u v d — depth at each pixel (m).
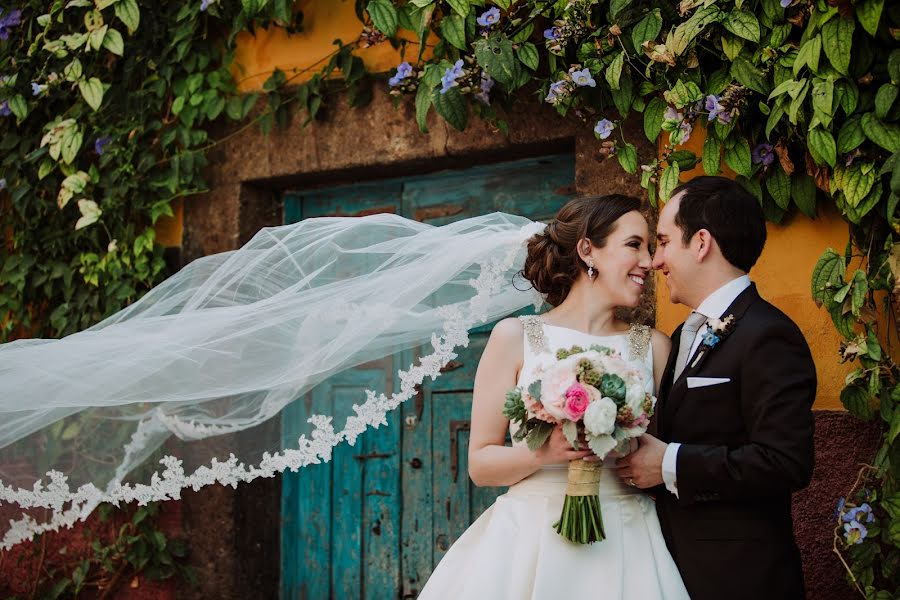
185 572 4.02
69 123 4.23
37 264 4.42
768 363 2.29
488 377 2.57
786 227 3.08
